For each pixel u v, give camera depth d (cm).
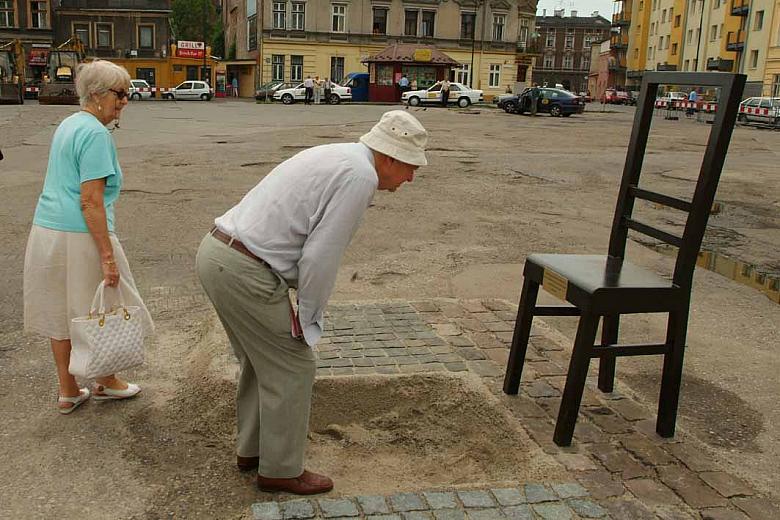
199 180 1042
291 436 279
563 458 315
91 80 316
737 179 1309
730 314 547
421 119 2752
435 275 612
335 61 5134
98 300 321
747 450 339
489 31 5319
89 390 371
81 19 5419
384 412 364
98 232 317
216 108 3312
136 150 1390
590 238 786
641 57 7606
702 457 322
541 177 1227
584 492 286
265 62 5047
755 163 1582
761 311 557
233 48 6606
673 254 739
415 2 5144
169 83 5616
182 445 324
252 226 260
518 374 374
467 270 630
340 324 466
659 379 420
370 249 690
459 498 278
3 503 276
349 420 357
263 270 260
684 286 318
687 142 2019
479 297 557
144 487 290
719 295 598
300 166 259
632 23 7894
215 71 5841
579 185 1159
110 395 359
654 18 7331
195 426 340
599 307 308
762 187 1219
